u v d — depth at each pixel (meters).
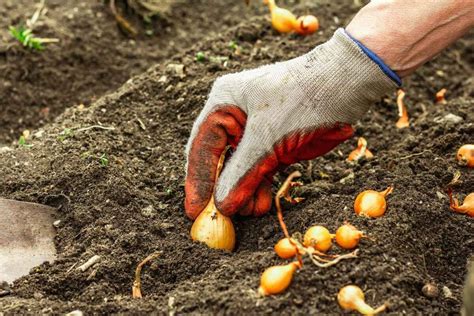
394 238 1.00
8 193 1.10
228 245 1.03
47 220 1.07
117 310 0.97
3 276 1.02
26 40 1.39
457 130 1.17
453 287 1.00
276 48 1.29
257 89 1.00
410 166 1.11
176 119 1.21
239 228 1.06
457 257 1.03
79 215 1.06
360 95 0.99
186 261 1.02
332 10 1.43
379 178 1.09
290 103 1.00
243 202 1.02
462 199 1.07
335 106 1.00
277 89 1.00
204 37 1.50
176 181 1.11
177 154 1.15
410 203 1.03
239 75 1.02
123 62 1.44
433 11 0.97
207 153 1.03
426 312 0.96
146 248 1.04
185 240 1.04
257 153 1.00
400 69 0.99
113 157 1.13
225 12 1.55
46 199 1.09
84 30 1.45
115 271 1.01
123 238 1.04
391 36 0.97
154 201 1.09
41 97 1.39
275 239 1.03
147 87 1.24
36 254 1.04
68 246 1.05
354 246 0.98
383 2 0.98
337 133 1.02
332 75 0.99
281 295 0.95
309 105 1.00
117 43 1.46
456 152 1.14
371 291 0.95
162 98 1.23
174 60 1.29
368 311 0.93
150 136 1.18
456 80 1.37
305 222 1.03
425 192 1.06
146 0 1.50
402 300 0.95
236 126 1.02
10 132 1.36
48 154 1.14
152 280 1.01
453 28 0.98
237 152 1.01
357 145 1.22
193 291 0.97
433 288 0.97
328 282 0.96
